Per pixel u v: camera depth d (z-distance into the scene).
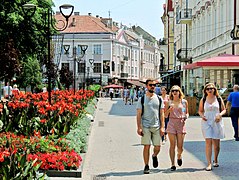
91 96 40.12
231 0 32.84
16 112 15.02
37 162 9.96
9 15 31.25
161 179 10.71
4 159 7.58
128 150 15.32
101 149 15.57
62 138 12.68
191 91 43.88
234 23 31.58
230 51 32.69
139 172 11.58
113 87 86.12
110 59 93.50
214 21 39.81
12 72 28.14
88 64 92.62
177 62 67.69
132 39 112.94
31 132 13.72
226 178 10.70
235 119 17.64
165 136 16.61
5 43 27.59
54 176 10.59
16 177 7.32
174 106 11.89
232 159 13.27
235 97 17.62
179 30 64.25
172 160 11.81
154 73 136.25
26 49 36.69
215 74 36.91
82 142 14.30
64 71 61.91
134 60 113.44
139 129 11.31
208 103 12.01
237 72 31.58
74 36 92.44
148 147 11.39
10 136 11.50
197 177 10.87
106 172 11.62
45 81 54.81
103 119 28.77
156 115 11.37
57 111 15.66
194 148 15.58
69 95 29.31
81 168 11.07
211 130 11.89
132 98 52.03
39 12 33.84
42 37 35.56
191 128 22.30
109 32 93.69
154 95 11.42
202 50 45.28
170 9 76.56
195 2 50.81
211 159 12.59
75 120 16.41
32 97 23.23
